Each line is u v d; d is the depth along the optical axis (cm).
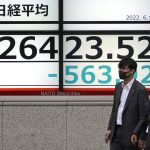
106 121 1049
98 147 1052
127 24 1058
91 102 1048
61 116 1049
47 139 1052
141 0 1055
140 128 771
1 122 1051
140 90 781
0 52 1057
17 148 1052
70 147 1052
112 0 1056
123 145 790
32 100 1050
